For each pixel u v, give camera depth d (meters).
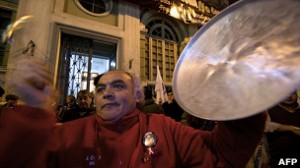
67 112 3.09
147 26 8.47
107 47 7.38
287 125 1.87
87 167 0.92
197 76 0.91
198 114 0.70
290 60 0.60
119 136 1.01
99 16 6.93
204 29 1.01
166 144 0.97
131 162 0.92
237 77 0.74
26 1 5.52
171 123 1.07
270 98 0.54
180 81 0.91
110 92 1.04
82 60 6.62
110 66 7.58
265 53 0.71
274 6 0.76
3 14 5.50
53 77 0.62
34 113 0.58
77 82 6.36
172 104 3.48
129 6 7.43
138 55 7.09
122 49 6.84
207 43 0.97
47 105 0.61
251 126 0.75
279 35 0.70
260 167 1.89
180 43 9.18
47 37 5.48
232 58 0.83
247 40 0.81
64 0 6.29
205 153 0.89
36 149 0.57
